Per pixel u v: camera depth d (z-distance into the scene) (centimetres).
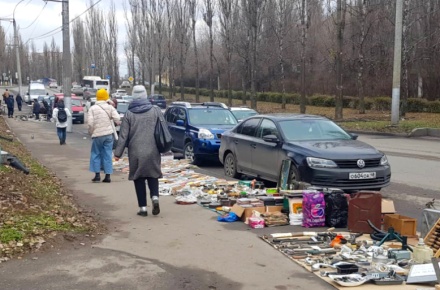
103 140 1155
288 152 1011
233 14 4906
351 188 933
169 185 1084
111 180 1193
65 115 2039
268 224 781
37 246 625
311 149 975
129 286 528
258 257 630
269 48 5209
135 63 8938
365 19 3666
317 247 667
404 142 2223
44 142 2173
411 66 3872
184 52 6212
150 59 6825
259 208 816
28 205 786
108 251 637
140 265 590
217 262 610
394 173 1339
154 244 676
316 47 4944
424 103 3628
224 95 6612
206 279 555
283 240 697
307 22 3706
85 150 1858
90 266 581
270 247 672
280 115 1169
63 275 552
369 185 945
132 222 795
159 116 831
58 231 683
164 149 830
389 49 4012
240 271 581
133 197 993
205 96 7119
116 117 1166
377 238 704
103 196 1004
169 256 628
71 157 1645
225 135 1312
